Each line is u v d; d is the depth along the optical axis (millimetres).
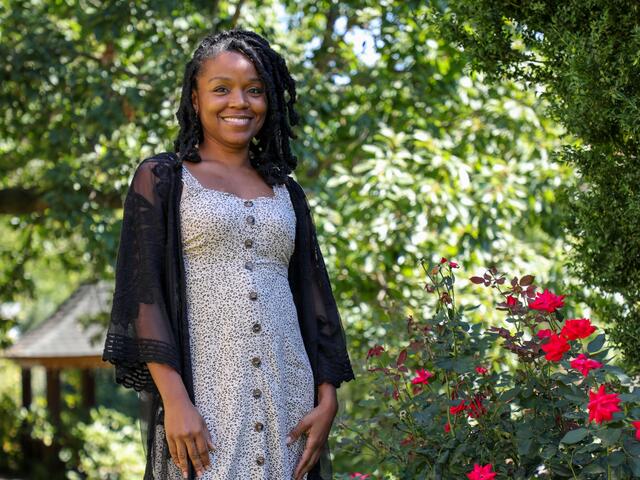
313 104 7547
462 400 3064
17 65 7895
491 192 6914
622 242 3562
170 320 2504
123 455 13523
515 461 3016
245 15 7922
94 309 14266
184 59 7387
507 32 3691
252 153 2803
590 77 3277
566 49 3389
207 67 2674
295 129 7414
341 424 3816
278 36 7926
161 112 7391
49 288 23047
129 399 18078
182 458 2418
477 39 3713
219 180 2629
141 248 2523
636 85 3297
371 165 6969
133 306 2484
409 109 7996
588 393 2740
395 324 4441
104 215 7934
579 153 3605
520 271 5930
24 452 13867
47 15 8742
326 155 8141
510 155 7836
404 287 6961
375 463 3543
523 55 3688
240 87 2666
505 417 3100
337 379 2727
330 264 7133
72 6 8289
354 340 6559
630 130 3254
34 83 8078
